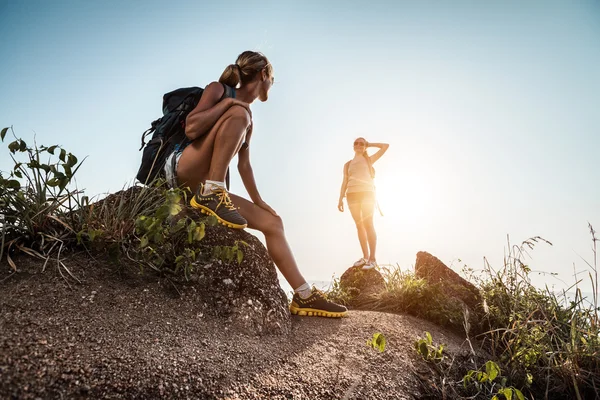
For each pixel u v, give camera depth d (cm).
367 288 470
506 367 250
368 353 215
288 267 257
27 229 184
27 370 118
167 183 250
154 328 162
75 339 138
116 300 170
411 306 357
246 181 276
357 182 553
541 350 256
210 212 229
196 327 177
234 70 258
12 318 137
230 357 165
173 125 246
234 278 217
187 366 146
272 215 262
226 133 229
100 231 186
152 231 185
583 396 240
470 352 264
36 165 187
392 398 182
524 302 331
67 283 168
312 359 191
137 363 137
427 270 462
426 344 220
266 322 208
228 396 142
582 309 281
